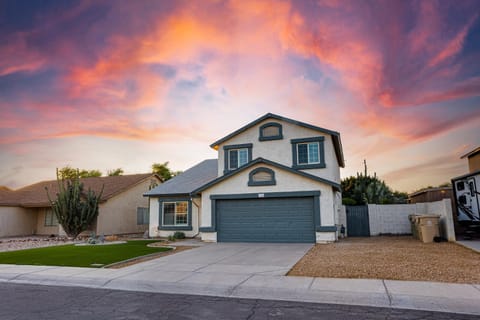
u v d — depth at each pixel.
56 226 25.28
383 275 7.89
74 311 5.84
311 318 5.25
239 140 20.11
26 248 16.50
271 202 16.23
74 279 8.62
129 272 9.18
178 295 6.99
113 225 23.89
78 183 22.70
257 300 6.46
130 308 6.01
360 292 6.50
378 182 27.58
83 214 21.28
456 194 17.64
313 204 15.56
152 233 20.75
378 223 19.23
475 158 21.42
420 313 5.42
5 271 9.82
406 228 18.89
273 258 10.89
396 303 5.96
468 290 6.39
